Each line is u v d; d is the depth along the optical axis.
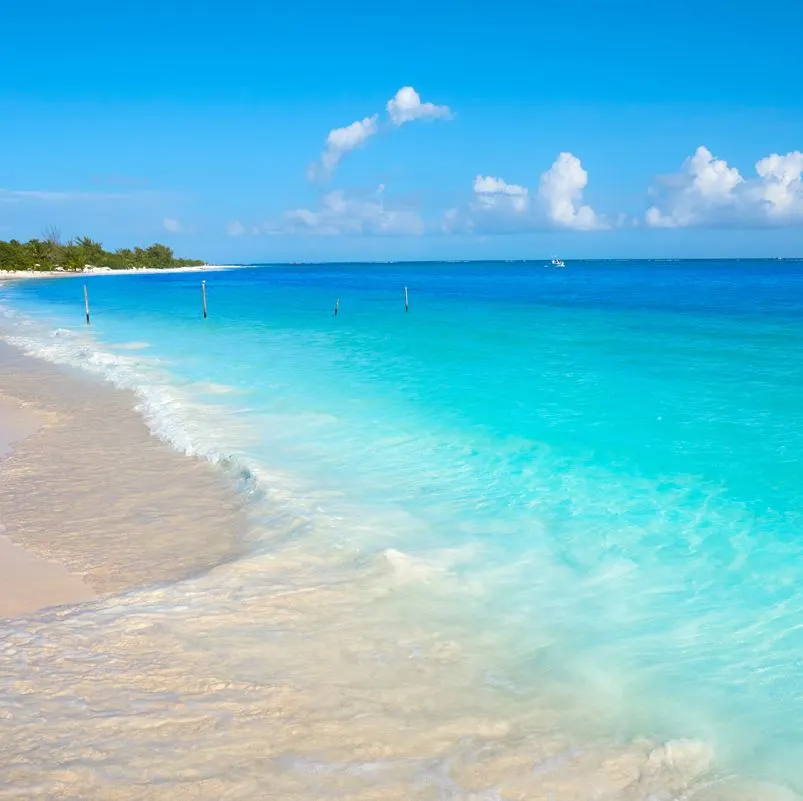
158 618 6.10
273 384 18.59
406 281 106.81
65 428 13.85
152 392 16.97
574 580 7.04
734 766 4.44
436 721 4.77
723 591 6.81
